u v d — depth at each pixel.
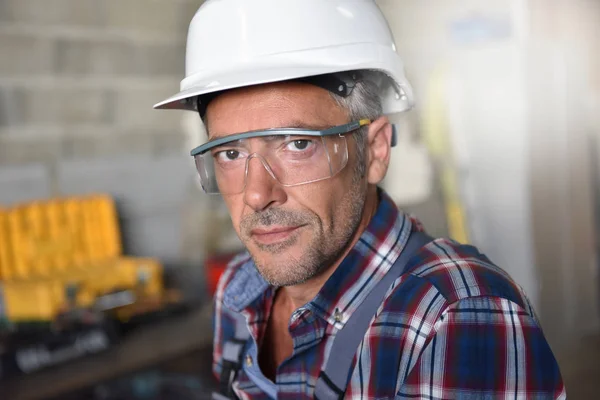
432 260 1.03
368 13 1.09
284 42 1.02
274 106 1.01
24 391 2.06
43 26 3.03
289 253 1.03
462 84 3.92
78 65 3.16
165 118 3.52
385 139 1.14
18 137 2.97
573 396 3.54
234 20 1.04
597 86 4.16
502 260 3.94
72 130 3.15
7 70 2.93
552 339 4.03
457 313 0.95
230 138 1.02
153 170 3.43
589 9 4.05
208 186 1.14
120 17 3.31
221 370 1.36
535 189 3.91
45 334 2.29
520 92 3.82
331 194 1.04
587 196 4.14
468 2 4.02
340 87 1.04
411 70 4.21
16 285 2.47
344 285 1.06
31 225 2.82
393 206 1.12
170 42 3.55
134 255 3.33
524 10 3.82
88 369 2.22
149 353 2.34
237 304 1.22
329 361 1.04
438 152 3.93
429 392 0.94
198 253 3.39
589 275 4.18
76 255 2.94
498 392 0.94
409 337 0.98
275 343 1.23
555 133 3.98
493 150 3.89
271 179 1.02
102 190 3.25
